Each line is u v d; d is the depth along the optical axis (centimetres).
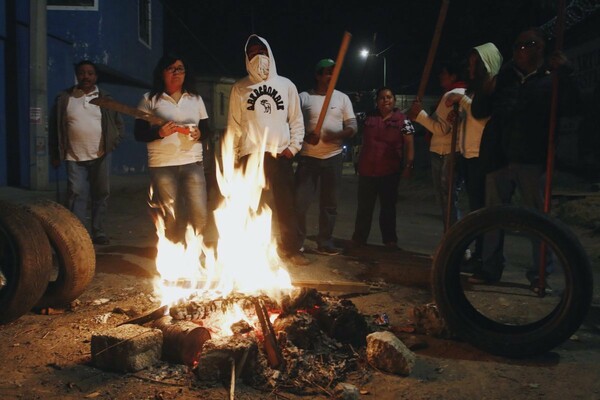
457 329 389
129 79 2117
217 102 4006
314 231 870
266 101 582
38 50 1236
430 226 1008
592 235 866
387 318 436
